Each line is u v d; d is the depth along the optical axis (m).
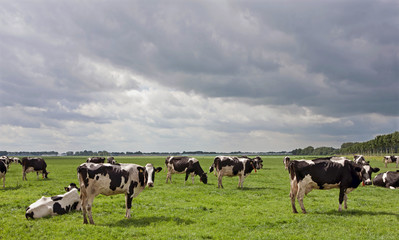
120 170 12.22
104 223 11.62
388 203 16.98
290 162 14.30
